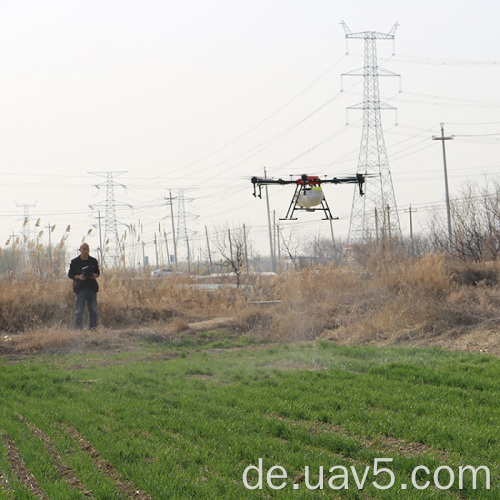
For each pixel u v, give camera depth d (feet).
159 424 50.47
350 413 51.62
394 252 153.69
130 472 39.37
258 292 138.82
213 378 71.67
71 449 45.14
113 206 302.66
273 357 83.25
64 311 113.29
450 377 63.10
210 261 165.07
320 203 93.09
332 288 118.83
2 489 37.96
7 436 49.73
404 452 42.60
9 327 109.19
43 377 72.08
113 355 91.45
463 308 95.81
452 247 164.96
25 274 122.62
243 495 35.47
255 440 45.27
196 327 111.14
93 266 106.42
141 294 126.41
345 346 88.79
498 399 54.49
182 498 35.01
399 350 82.48
